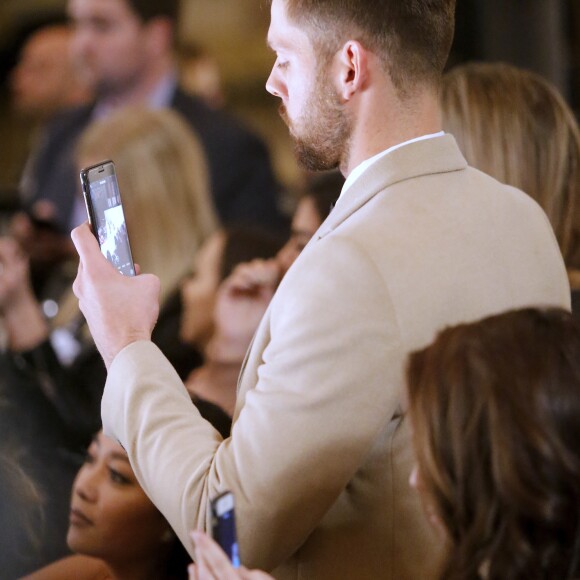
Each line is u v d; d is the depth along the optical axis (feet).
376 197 10.57
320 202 20.70
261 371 10.23
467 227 10.59
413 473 9.08
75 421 15.97
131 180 29.60
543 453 8.09
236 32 38.37
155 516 13.66
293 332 10.00
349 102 10.72
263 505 9.90
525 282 10.87
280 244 21.36
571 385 8.27
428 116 10.90
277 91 11.12
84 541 13.80
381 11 10.54
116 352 10.89
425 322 10.03
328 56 10.68
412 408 8.69
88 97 37.91
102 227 11.35
